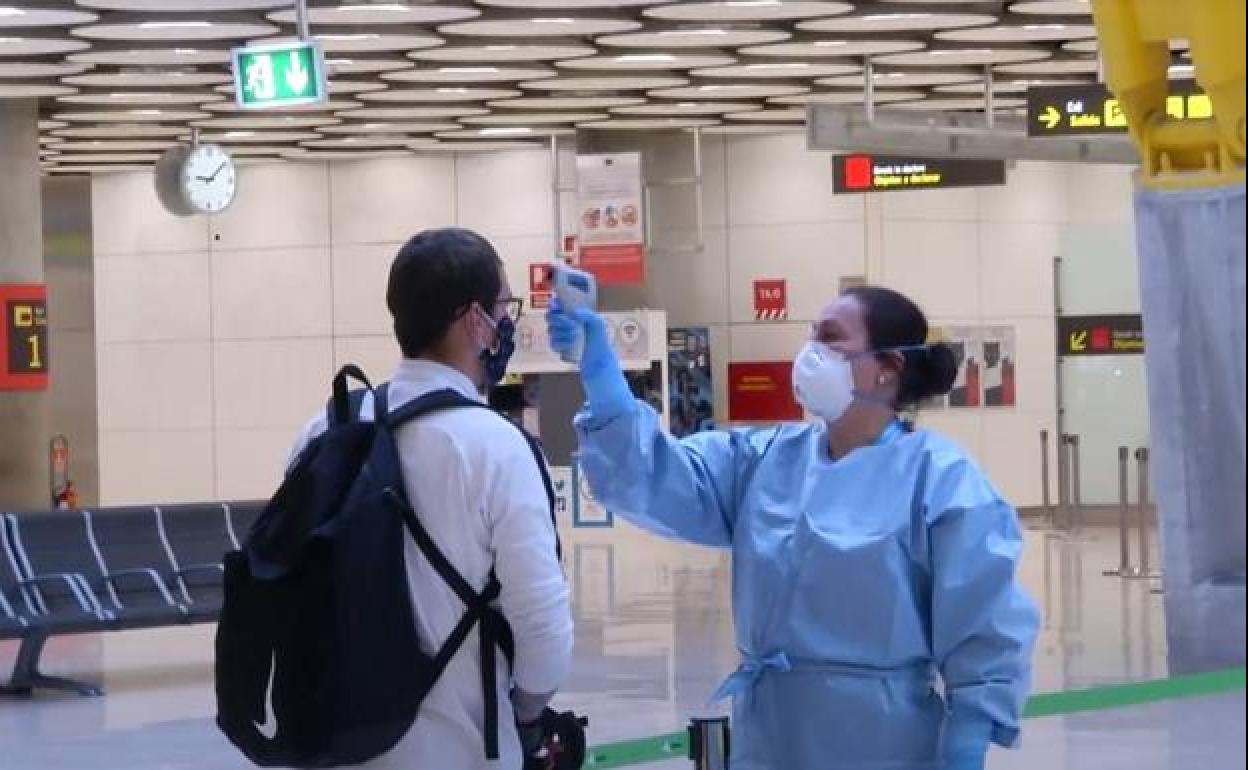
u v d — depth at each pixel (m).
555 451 26.16
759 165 28.41
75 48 18.97
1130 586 18.16
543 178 28.84
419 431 3.85
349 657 3.73
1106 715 7.55
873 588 3.99
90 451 30.88
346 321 29.66
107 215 30.70
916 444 4.10
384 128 26.16
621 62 21.06
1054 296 28.16
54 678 13.41
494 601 3.85
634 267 26.47
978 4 18.31
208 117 24.55
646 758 4.68
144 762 10.52
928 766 4.04
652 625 16.03
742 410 28.39
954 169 24.97
